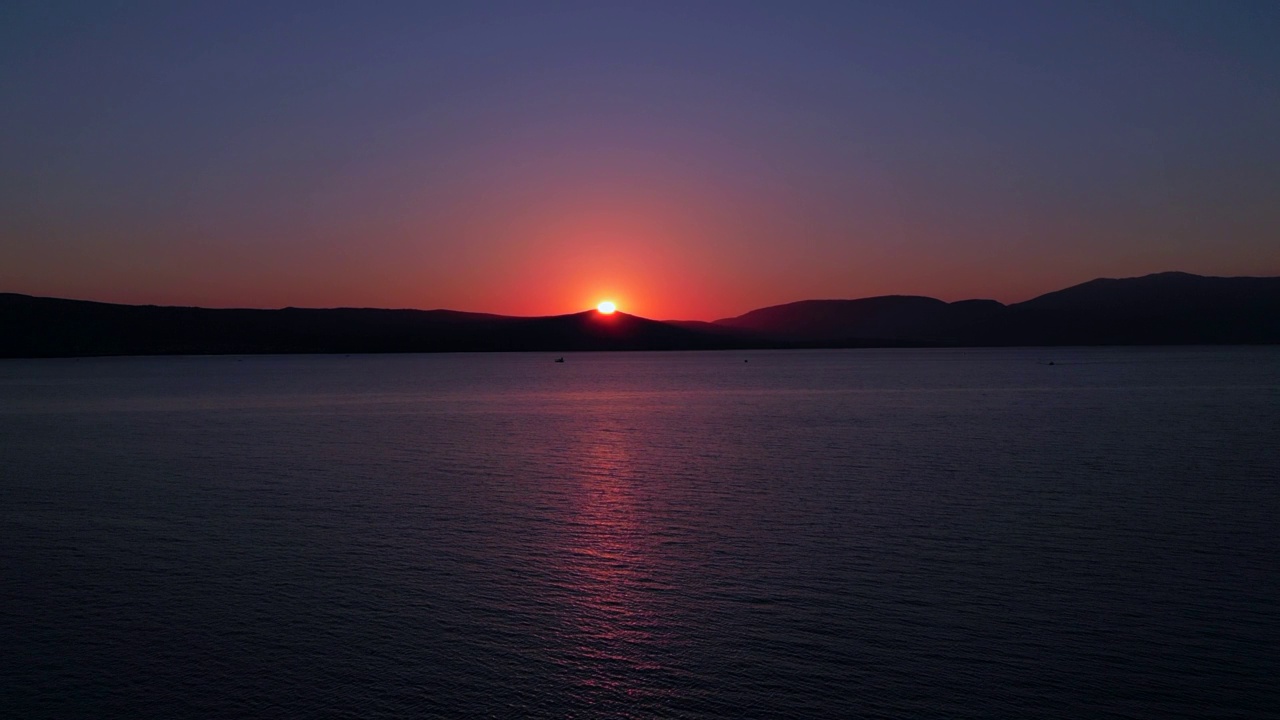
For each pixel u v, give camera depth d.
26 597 12.85
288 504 19.47
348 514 18.34
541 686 9.98
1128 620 11.67
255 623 11.82
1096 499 19.44
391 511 18.64
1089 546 15.26
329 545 15.67
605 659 10.62
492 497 20.22
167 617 12.04
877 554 14.85
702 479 22.66
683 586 13.20
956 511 18.27
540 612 12.15
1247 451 27.38
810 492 20.61
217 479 23.06
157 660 10.68
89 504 19.56
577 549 15.31
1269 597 12.48
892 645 10.95
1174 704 9.45
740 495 20.30
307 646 11.06
